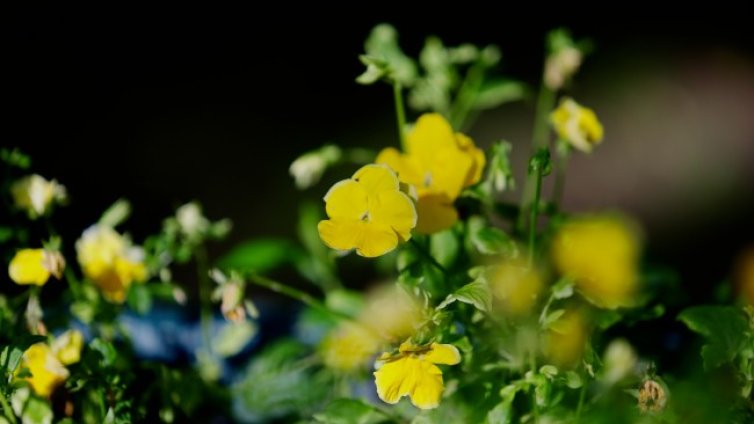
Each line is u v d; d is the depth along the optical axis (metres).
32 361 1.19
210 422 1.30
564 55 1.34
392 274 1.35
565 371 1.17
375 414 1.21
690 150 2.28
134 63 2.47
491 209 1.25
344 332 1.28
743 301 1.28
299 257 1.39
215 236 1.31
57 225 1.90
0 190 1.26
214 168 2.18
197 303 1.42
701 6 2.70
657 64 2.57
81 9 2.54
